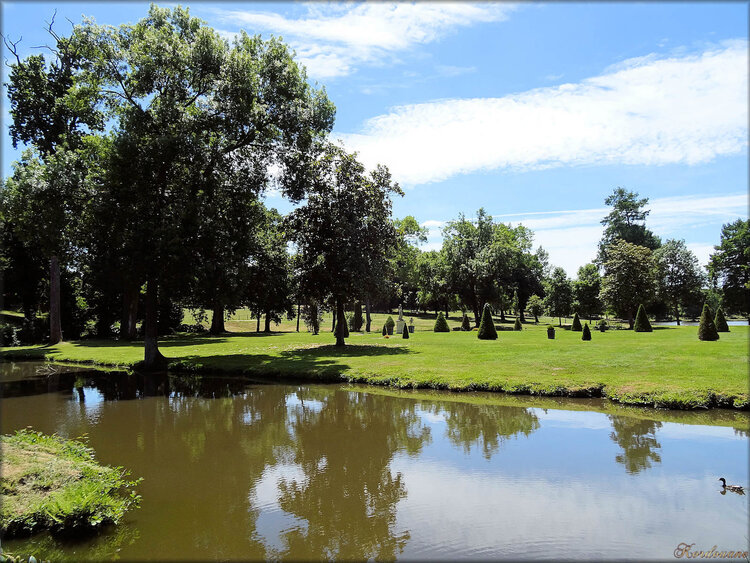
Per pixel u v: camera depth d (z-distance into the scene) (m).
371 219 27.08
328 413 13.20
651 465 8.41
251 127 22.09
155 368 21.64
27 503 6.45
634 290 43.41
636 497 7.08
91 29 19.39
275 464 9.15
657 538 5.81
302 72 23.30
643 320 36.06
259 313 49.28
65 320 40.56
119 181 19.02
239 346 30.94
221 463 9.23
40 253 36.97
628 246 44.53
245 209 22.92
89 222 20.34
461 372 16.61
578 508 6.75
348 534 6.22
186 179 21.08
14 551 5.81
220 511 7.00
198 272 19.41
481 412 12.71
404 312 87.25
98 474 7.74
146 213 19.78
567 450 9.40
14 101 30.81
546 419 11.79
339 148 27.27
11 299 39.97
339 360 21.19
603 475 8.02
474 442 10.19
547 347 23.88
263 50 22.20
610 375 14.88
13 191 20.28
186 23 21.41
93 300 43.88
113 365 23.22
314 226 27.00
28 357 26.95
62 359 25.64
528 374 15.74
